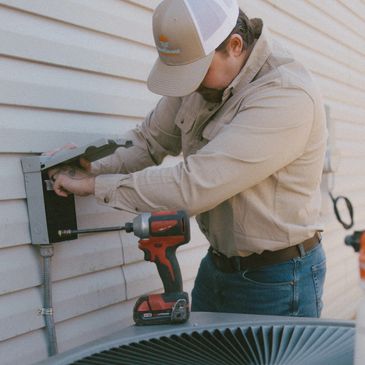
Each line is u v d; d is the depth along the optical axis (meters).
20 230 1.97
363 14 5.46
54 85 2.11
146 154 2.25
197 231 3.04
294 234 1.96
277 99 1.76
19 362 1.97
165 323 1.58
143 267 2.58
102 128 2.34
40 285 2.06
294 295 2.01
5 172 1.92
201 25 1.71
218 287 2.12
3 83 1.92
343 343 1.32
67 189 1.88
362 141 5.45
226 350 1.33
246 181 1.76
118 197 1.80
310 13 4.30
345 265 4.95
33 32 2.02
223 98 1.89
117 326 2.42
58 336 2.14
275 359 1.26
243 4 3.33
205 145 1.90
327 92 4.62
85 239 2.26
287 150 1.78
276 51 1.91
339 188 4.78
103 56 2.34
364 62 5.54
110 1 2.38
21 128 1.98
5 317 1.92
